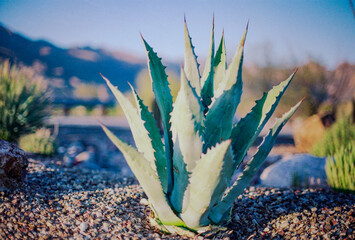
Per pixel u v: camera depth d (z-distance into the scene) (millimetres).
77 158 2439
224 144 748
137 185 1512
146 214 1131
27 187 1160
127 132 4699
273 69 5020
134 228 1006
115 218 1058
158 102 1017
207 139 939
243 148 970
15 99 2438
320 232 990
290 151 3564
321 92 4250
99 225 998
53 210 1046
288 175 2000
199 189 840
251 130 969
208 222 967
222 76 1079
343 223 1027
